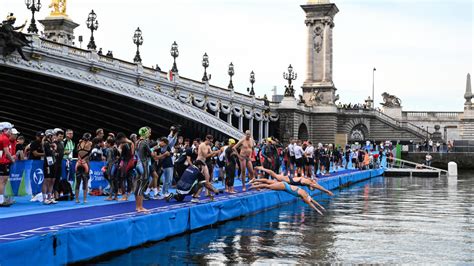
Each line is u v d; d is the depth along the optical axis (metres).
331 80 119.69
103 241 17.12
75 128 82.75
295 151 39.78
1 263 13.15
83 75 56.25
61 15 102.94
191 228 22.44
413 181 60.06
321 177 47.62
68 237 15.62
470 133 121.50
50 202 23.30
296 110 107.88
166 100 67.94
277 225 24.77
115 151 25.34
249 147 31.14
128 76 63.22
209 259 17.53
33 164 24.08
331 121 116.31
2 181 21.97
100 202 24.42
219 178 39.97
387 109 131.00
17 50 48.53
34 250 14.26
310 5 119.19
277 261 17.42
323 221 26.22
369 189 47.59
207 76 90.75
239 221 25.97
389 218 27.48
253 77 99.88
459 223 25.86
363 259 17.81
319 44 119.44
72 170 26.23
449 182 58.22
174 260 17.28
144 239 19.23
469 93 122.62
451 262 17.48
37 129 83.88
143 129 20.78
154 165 25.64
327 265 16.98
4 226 16.97
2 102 67.19
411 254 18.59
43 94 62.75
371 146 85.25
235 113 91.06
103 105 68.44
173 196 24.75
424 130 116.94
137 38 67.94
